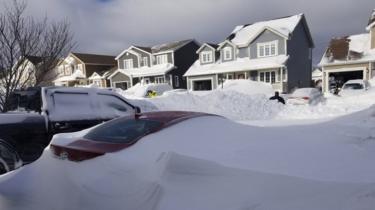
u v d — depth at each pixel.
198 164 2.32
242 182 2.10
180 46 39.19
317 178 1.99
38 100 6.59
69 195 2.65
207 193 2.11
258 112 12.93
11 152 5.32
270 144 2.74
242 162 2.35
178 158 2.40
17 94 7.24
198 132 3.04
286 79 29.14
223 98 14.57
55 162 3.05
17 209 2.82
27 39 10.59
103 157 2.77
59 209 2.63
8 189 3.03
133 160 2.64
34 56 10.71
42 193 2.86
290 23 31.94
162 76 38.62
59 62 11.73
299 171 2.13
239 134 3.02
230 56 33.47
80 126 6.76
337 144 2.70
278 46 30.16
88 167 2.76
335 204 1.79
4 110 7.75
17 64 10.19
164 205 2.11
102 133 3.31
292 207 1.84
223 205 1.99
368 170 2.11
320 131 3.16
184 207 2.05
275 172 2.11
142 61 41.41
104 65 50.38
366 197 1.77
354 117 3.76
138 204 2.28
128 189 2.41
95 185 2.56
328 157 2.39
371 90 18.03
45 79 11.22
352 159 2.34
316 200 1.84
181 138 2.91
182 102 14.00
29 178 3.10
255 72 30.67
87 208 2.47
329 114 11.57
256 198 1.96
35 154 6.02
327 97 19.41
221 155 2.53
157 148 2.76
